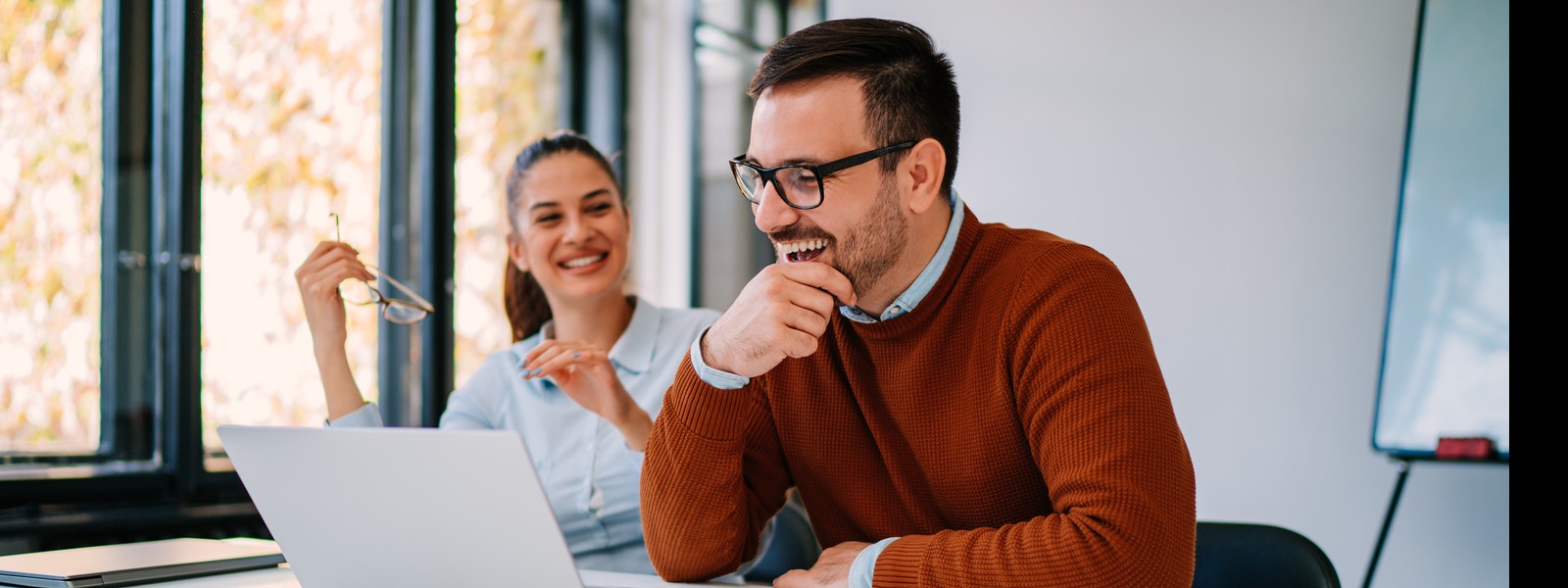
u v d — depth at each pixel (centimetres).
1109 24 325
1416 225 251
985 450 123
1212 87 308
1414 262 251
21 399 220
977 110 346
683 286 380
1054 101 333
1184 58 313
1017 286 119
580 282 200
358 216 288
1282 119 297
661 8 382
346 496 97
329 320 191
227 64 256
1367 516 280
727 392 126
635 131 380
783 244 122
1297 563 130
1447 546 269
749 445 137
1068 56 331
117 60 238
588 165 203
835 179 116
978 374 122
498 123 330
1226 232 304
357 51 288
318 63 278
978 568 106
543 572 90
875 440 132
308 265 190
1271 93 299
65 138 229
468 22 321
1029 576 103
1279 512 292
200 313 249
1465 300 240
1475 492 266
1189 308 308
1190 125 311
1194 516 108
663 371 202
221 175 255
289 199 271
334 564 104
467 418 202
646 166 381
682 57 382
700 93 383
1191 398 307
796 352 119
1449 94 248
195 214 248
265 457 101
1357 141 287
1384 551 277
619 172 376
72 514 220
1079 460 107
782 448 139
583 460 192
